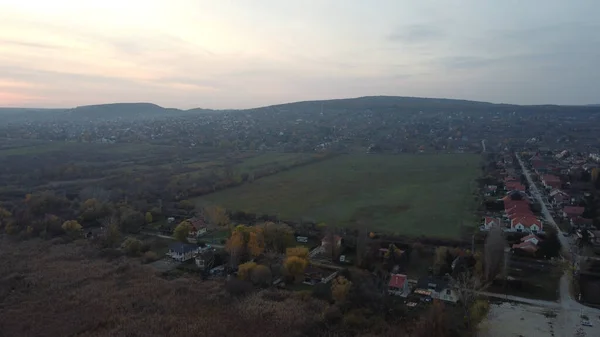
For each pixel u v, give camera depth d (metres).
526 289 98.50
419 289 97.00
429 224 149.38
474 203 177.62
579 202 173.25
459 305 91.50
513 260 115.56
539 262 114.44
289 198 191.75
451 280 100.94
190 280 105.31
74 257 120.19
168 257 122.31
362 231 126.56
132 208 161.38
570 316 86.88
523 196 178.88
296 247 116.12
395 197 191.38
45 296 95.69
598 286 99.56
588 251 122.00
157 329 81.88
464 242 128.00
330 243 121.44
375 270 109.38
